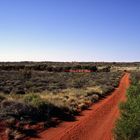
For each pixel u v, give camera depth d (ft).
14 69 377.30
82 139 62.03
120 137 52.08
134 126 49.57
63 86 166.20
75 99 108.68
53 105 84.07
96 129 71.26
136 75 257.14
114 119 83.61
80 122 78.13
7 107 71.92
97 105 109.81
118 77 286.87
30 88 141.59
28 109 74.38
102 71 426.92
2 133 59.41
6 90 124.77
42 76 262.67
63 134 64.75
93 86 173.47
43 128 68.28
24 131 63.26
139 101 61.82
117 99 129.59
